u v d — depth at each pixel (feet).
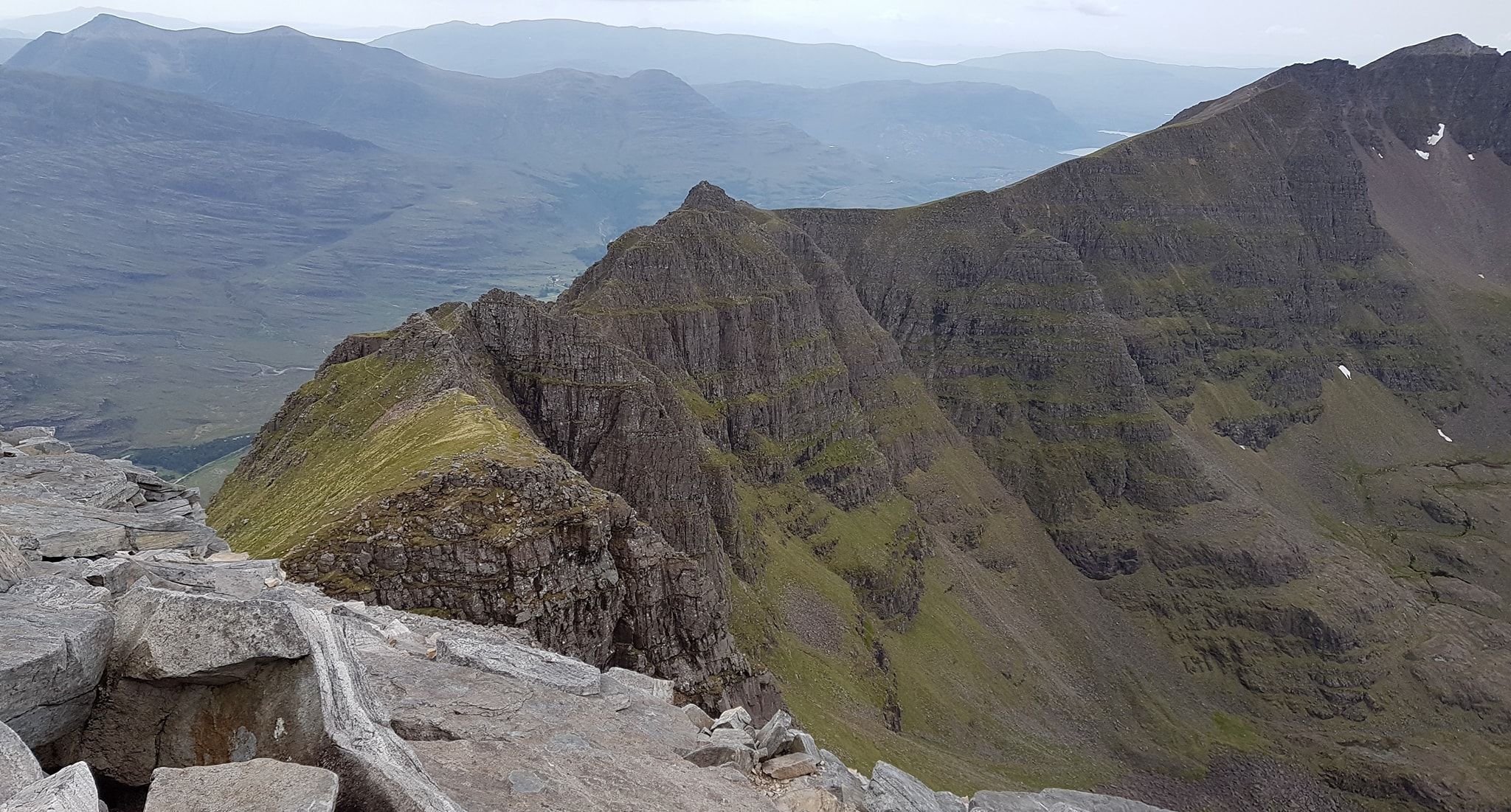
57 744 60.85
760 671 359.25
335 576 258.16
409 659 90.33
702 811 73.36
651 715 92.89
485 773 70.59
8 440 169.07
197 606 63.87
